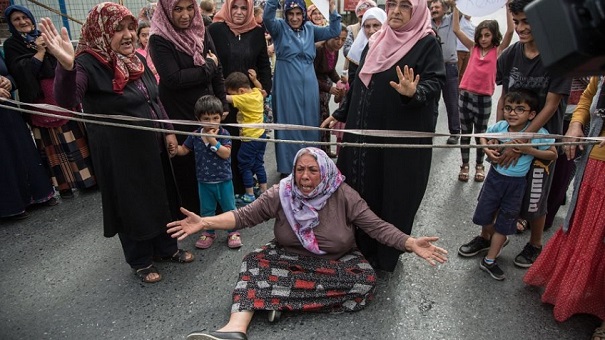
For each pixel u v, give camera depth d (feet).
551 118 8.20
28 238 10.55
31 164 11.57
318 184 7.59
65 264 9.45
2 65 11.15
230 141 9.88
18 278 8.97
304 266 7.80
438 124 19.17
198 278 8.90
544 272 7.90
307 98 13.03
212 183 9.84
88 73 7.27
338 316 7.71
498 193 8.40
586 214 6.91
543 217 8.80
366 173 8.32
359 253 8.30
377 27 11.87
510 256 9.50
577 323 7.51
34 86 11.41
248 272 7.73
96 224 11.21
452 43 14.57
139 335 7.36
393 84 6.80
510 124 8.29
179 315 7.84
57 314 7.89
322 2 12.55
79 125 12.61
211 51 10.50
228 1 11.96
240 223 7.90
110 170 7.79
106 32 7.28
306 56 12.85
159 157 8.24
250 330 7.38
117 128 7.61
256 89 11.95
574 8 2.17
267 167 14.90
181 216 9.55
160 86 9.93
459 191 12.67
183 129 9.91
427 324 7.51
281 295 7.47
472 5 9.89
